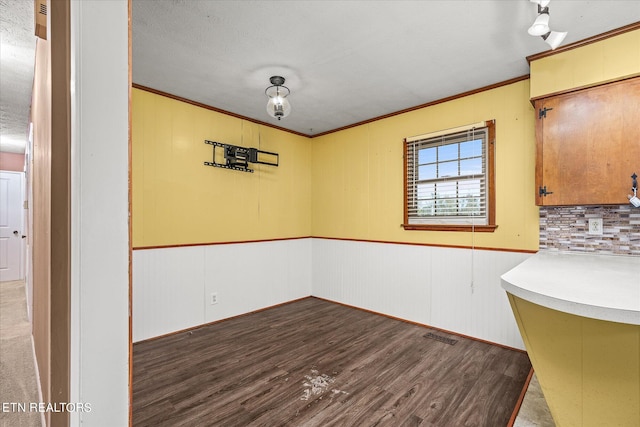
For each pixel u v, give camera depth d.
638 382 1.16
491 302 2.87
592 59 2.13
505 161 2.82
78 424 0.64
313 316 3.64
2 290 4.90
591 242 2.36
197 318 3.27
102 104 0.66
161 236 3.04
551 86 2.29
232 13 1.90
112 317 0.68
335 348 2.74
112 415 0.68
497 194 2.86
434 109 3.29
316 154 4.56
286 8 1.86
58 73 0.71
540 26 1.65
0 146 5.14
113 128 0.68
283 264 4.18
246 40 2.19
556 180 2.27
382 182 3.74
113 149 0.68
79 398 0.64
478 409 1.87
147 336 2.92
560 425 1.38
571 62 2.22
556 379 1.36
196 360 2.50
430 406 1.90
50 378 0.77
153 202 2.99
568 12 1.89
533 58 2.37
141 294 2.89
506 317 2.78
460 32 2.09
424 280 3.33
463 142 3.09
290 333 3.10
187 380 2.20
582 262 1.99
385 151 3.71
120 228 0.69
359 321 3.47
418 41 2.20
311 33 2.11
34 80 2.45
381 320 3.51
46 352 1.16
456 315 3.08
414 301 3.40
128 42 0.70
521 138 2.73
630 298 1.18
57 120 0.71
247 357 2.56
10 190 5.70
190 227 3.26
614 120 2.06
